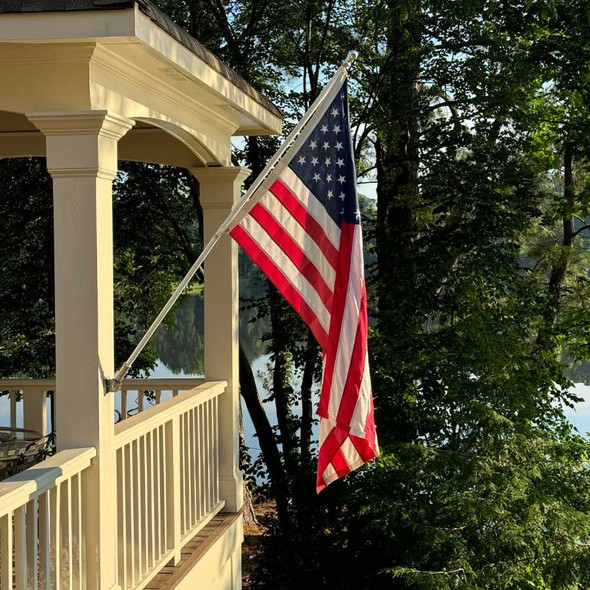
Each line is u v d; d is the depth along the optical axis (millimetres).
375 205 20344
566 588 12773
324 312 5266
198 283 19234
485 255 14797
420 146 16500
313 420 17172
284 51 16750
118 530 5645
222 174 7703
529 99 16328
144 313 19031
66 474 4473
